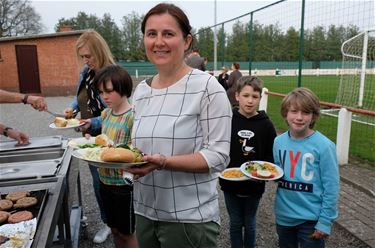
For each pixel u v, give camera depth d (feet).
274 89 37.01
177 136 4.66
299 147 6.79
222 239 10.03
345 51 31.40
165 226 5.06
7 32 118.52
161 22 4.55
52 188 5.65
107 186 7.41
